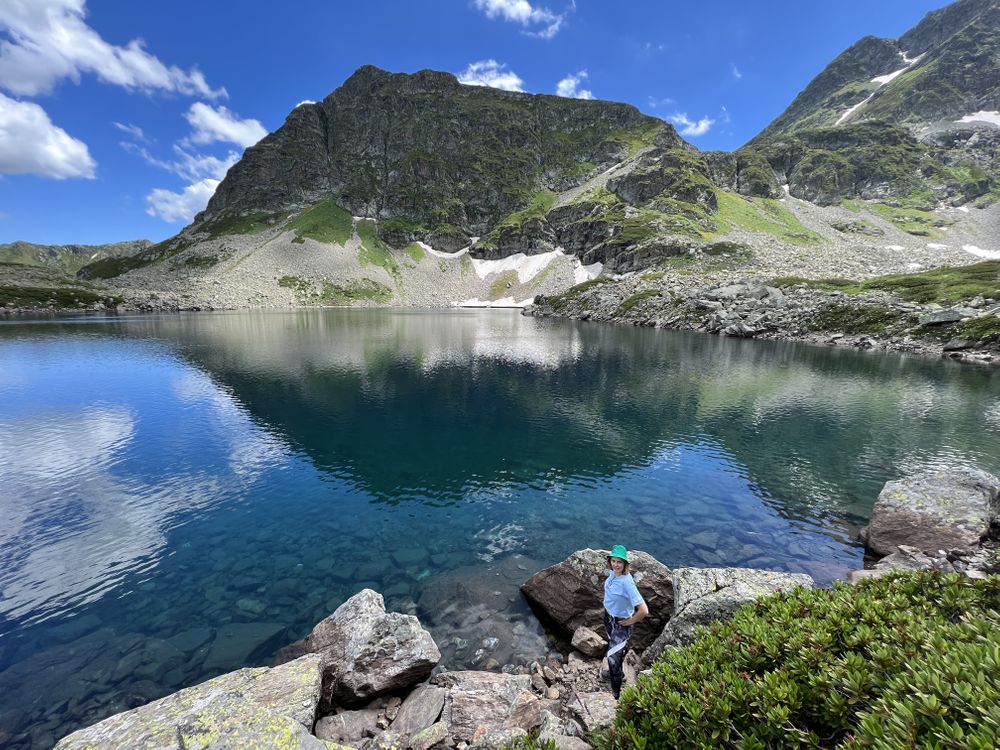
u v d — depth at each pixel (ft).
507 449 95.66
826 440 99.09
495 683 34.22
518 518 66.59
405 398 137.80
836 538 60.49
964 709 14.78
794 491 75.00
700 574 39.78
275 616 45.09
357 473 83.56
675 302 385.70
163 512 68.28
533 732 29.53
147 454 92.84
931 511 54.75
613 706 30.71
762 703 19.11
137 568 53.67
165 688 35.76
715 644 24.82
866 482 78.28
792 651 22.12
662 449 95.09
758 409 123.95
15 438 101.55
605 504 70.95
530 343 269.23
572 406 128.77
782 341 272.31
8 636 41.75
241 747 22.20
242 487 77.30
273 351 232.73
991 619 22.47
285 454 92.89
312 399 136.46
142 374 170.71
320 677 32.07
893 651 19.56
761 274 451.12
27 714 33.06
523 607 46.83
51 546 58.59
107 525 64.28
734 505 70.28
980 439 98.27
